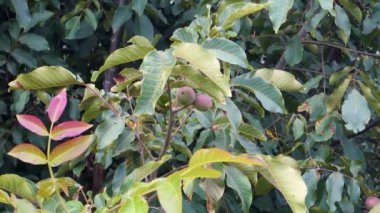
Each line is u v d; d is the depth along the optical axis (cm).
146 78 83
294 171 90
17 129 164
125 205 61
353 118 138
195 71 88
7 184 76
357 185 127
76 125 73
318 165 129
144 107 82
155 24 191
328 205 124
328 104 147
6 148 165
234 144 117
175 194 60
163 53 85
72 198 96
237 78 109
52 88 100
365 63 162
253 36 171
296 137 146
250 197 102
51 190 76
